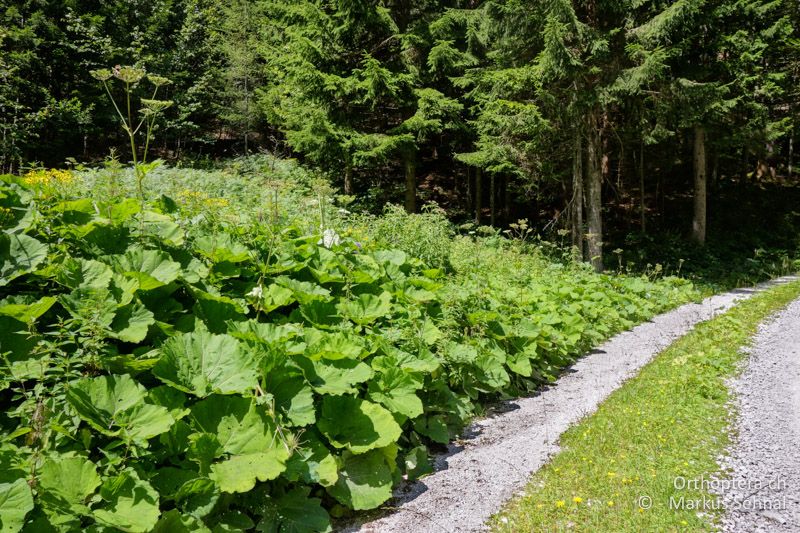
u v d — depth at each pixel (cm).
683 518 313
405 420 395
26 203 381
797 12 1958
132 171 980
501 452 410
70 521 222
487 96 1297
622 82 1170
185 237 455
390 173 2083
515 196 2080
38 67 1700
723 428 455
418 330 498
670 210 2136
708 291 1291
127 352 334
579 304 815
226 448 291
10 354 291
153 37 2048
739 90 1520
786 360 688
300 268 505
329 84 1332
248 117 2052
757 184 2345
